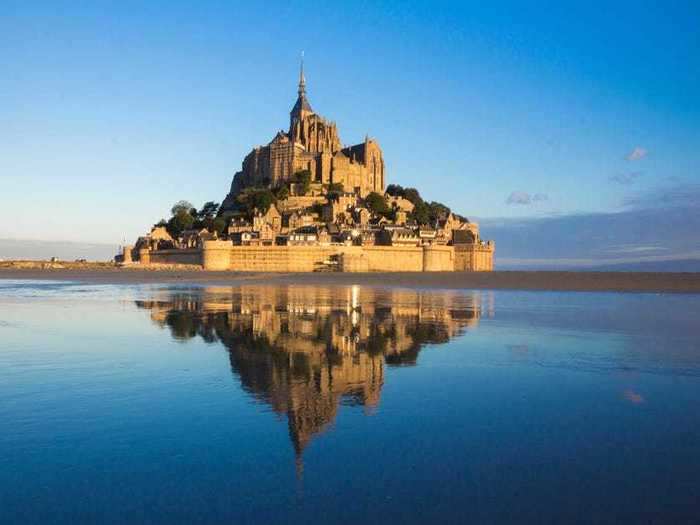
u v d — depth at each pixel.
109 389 20.88
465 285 112.69
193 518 11.08
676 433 16.14
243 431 16.19
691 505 11.66
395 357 27.80
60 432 15.96
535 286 106.25
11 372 23.78
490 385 21.88
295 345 31.44
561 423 17.05
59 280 139.00
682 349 30.31
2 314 49.16
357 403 19.14
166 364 25.64
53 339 33.50
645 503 11.76
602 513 11.31
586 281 116.19
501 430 16.38
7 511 11.31
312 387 21.42
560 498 11.99
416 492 12.28
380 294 83.44
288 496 12.02
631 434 16.06
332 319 45.50
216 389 20.94
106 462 13.80
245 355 28.11
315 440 15.38
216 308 55.84
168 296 75.75
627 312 53.00
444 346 31.36
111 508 11.43
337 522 10.94
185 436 15.66
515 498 11.99
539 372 24.27
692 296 78.75
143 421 16.97
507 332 37.53
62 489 12.33
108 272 187.00
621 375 23.78
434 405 19.00
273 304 61.44
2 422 16.83
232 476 13.05
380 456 14.32
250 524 10.84
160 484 12.61
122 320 44.19
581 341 33.41
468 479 12.95
